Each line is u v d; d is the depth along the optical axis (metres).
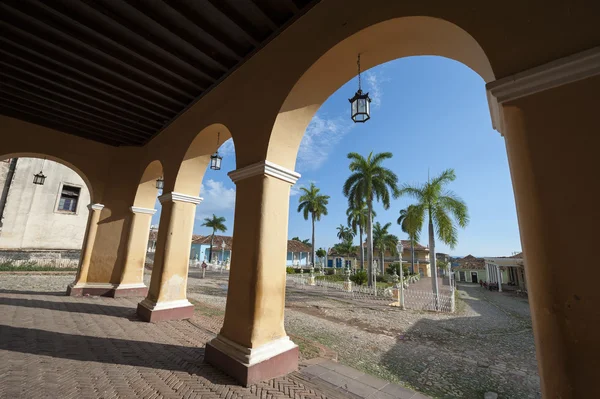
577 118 1.69
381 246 36.56
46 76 5.31
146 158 8.11
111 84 5.32
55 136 7.76
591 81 1.69
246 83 4.53
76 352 3.97
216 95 5.20
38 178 10.61
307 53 3.56
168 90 5.62
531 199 1.77
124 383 3.17
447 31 2.52
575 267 1.59
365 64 3.57
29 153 7.37
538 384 4.51
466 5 2.29
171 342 4.66
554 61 1.77
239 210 4.06
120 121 7.08
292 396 3.04
